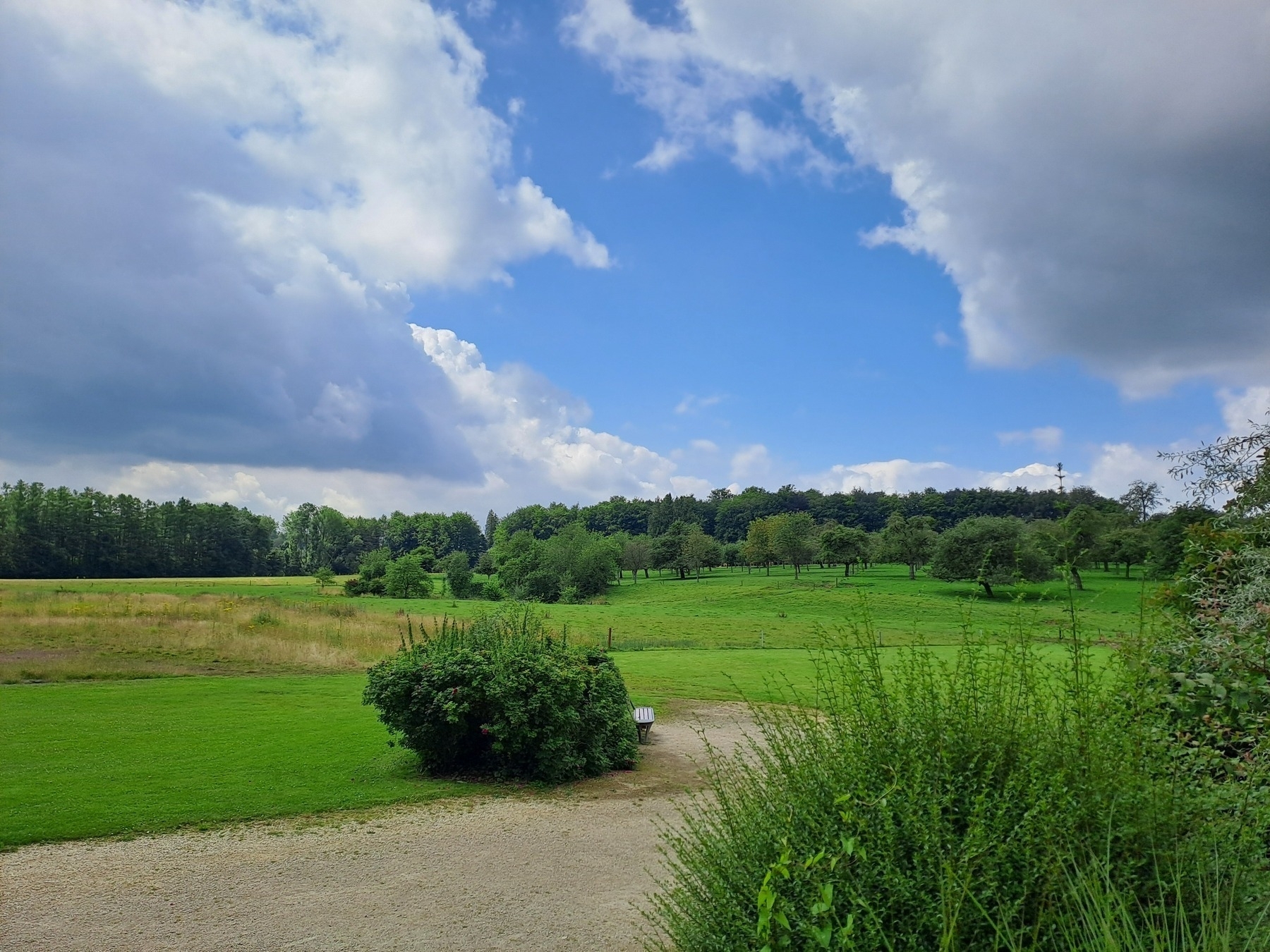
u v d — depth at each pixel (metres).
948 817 3.44
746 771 5.05
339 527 168.00
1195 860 3.38
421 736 13.60
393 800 11.97
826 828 3.74
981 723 3.89
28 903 7.73
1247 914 3.25
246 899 7.88
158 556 129.62
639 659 34.69
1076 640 4.18
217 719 18.06
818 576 107.38
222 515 140.75
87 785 12.07
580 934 7.00
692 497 185.88
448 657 14.03
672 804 12.02
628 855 9.42
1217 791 3.75
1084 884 3.12
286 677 26.72
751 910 3.94
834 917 3.40
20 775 12.62
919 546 95.31
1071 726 3.80
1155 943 2.99
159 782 12.36
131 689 22.69
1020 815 3.46
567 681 13.65
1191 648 5.05
